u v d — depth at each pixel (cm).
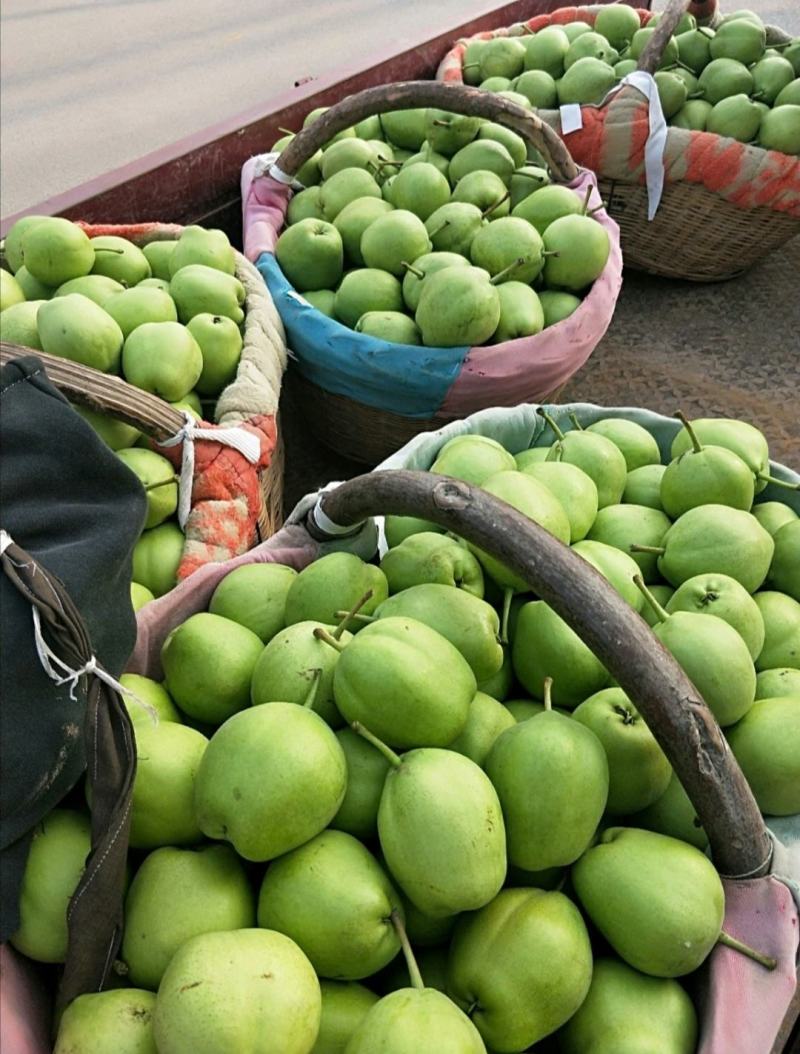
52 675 73
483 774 89
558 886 95
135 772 79
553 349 198
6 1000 79
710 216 281
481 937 86
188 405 173
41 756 74
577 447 142
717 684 104
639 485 146
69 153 304
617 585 120
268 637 118
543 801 88
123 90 345
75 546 80
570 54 293
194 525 155
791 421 264
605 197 290
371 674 92
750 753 105
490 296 187
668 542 129
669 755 81
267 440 168
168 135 318
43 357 137
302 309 202
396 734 93
